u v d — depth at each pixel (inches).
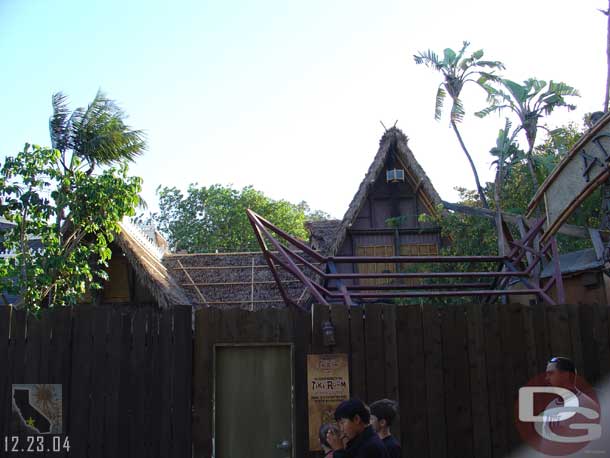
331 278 376.2
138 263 516.4
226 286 588.1
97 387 278.7
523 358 293.3
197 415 277.3
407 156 665.0
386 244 678.5
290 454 275.9
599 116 354.6
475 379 289.4
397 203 689.6
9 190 418.3
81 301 582.6
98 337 282.8
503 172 785.6
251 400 282.0
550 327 297.6
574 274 438.9
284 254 359.6
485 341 293.7
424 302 531.2
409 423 282.8
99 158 564.4
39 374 279.1
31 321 283.3
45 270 417.4
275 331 286.0
